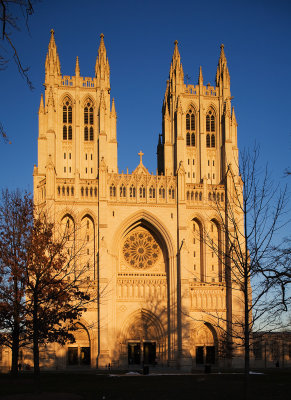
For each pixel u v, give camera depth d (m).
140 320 133.50
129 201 134.88
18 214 75.19
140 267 136.00
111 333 126.81
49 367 120.94
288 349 129.88
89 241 133.38
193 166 146.88
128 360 131.38
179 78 150.00
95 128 144.25
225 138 146.00
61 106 144.75
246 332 51.84
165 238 134.62
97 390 65.75
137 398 59.12
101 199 132.62
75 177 134.12
